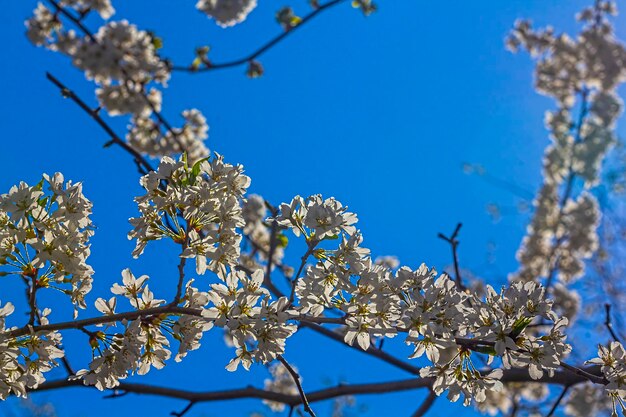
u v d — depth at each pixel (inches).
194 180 135.7
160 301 135.9
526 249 452.1
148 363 130.6
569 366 131.5
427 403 259.6
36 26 410.9
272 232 258.8
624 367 132.4
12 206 128.3
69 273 132.0
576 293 411.8
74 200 132.0
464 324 128.6
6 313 125.1
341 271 131.2
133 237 133.6
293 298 131.1
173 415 182.7
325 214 132.8
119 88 398.3
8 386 125.3
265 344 123.6
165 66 394.9
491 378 129.0
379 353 254.8
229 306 126.1
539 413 382.0
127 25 402.6
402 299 131.4
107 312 133.6
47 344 126.6
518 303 126.8
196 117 404.8
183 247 133.5
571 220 431.5
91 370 128.2
